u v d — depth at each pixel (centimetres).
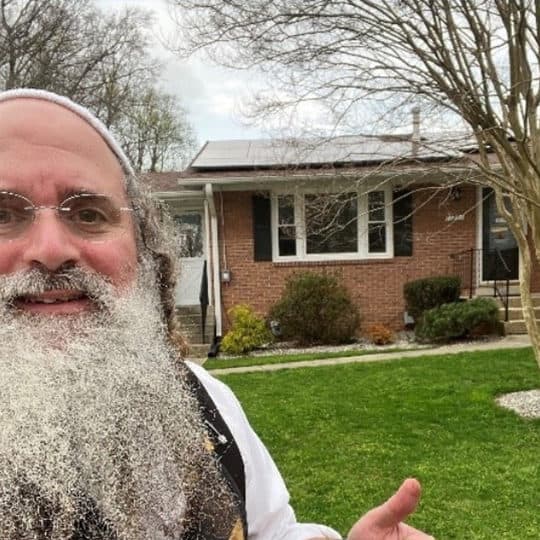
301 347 1098
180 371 122
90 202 109
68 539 85
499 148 561
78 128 112
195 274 1151
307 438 546
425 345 1031
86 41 1777
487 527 372
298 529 139
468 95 525
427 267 1195
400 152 742
